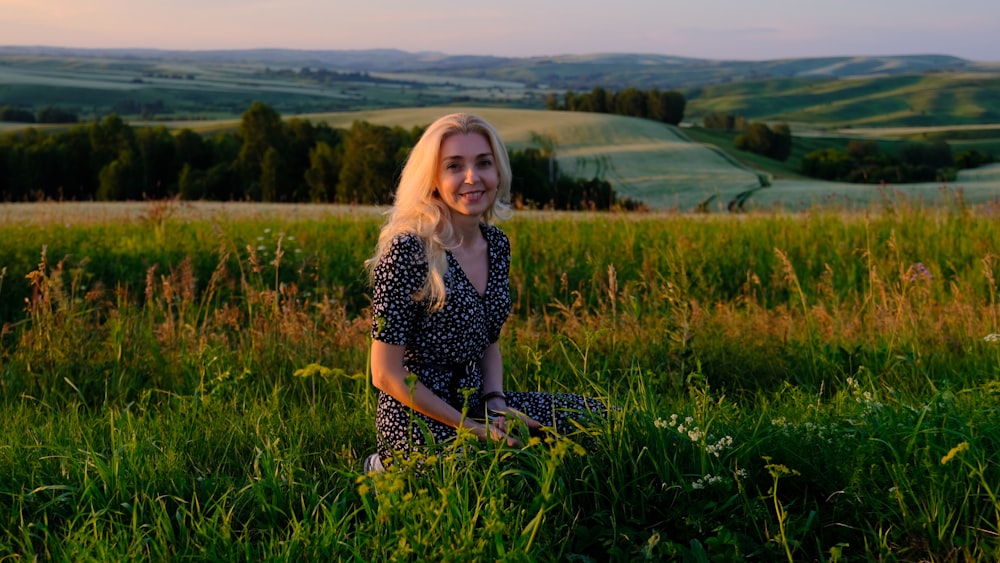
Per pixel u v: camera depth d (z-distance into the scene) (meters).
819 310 6.50
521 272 8.66
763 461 3.49
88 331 6.16
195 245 10.30
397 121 132.12
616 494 3.25
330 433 4.33
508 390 5.03
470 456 3.38
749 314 6.83
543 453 3.20
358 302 8.55
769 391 5.18
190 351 5.81
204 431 4.26
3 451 3.92
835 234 10.08
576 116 119.12
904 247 9.31
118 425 4.24
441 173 3.61
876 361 5.24
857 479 3.19
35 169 68.06
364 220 13.11
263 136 71.81
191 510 3.28
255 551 3.01
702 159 90.94
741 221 12.14
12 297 8.14
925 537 3.06
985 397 4.09
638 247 10.08
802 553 3.05
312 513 3.35
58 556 2.99
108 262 9.31
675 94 145.75
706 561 2.84
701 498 3.24
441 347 3.68
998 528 2.98
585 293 8.34
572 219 12.52
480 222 3.84
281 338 5.96
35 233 11.12
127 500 3.41
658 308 7.43
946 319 6.12
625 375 4.90
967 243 9.41
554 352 5.66
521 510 3.02
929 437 3.43
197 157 75.00
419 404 3.52
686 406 4.20
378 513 2.97
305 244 10.42
